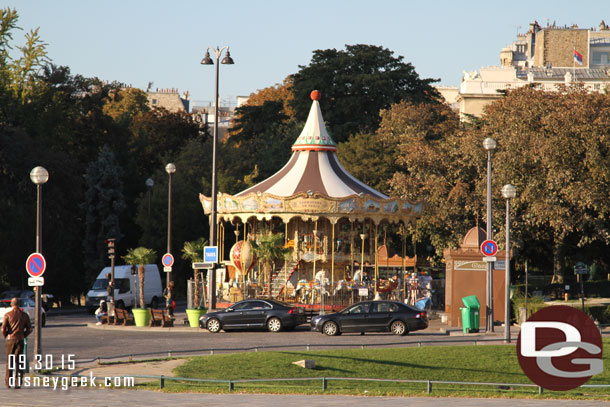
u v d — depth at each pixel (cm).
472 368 4912
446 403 3484
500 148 10644
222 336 6800
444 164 11181
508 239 6228
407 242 13700
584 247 11919
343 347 5738
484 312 7369
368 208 8612
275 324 7156
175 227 14450
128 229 15412
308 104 16225
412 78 16400
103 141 15688
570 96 10350
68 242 12875
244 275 8431
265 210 8619
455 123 13838
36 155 12300
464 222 11131
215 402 3497
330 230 8988
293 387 4025
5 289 12069
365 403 3481
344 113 16000
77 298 14938
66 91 15038
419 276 9025
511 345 5672
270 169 15488
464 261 7406
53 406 3356
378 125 15938
